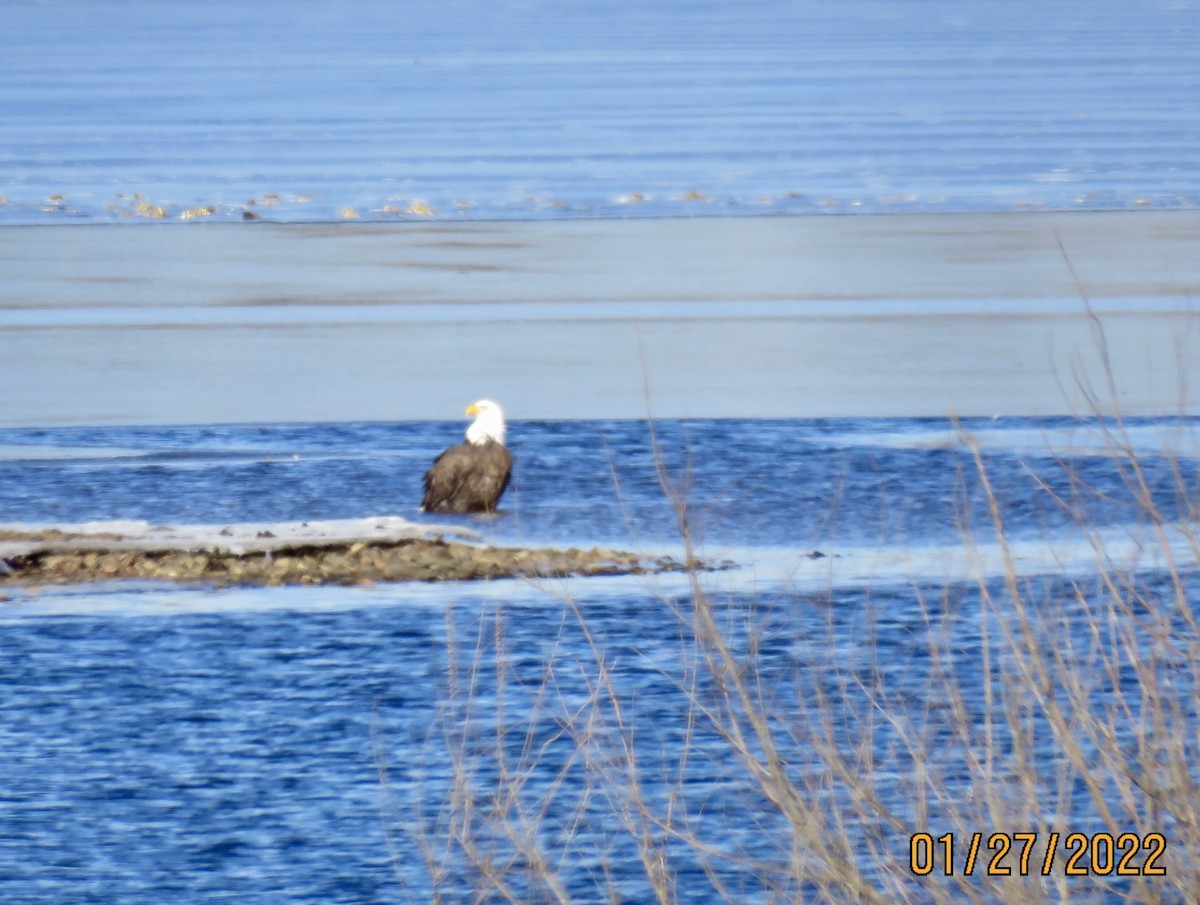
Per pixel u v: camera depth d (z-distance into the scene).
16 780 10.39
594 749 9.53
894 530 15.34
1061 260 30.08
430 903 8.67
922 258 30.61
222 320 25.95
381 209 36.88
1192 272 28.62
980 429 19.12
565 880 8.62
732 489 16.89
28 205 37.53
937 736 9.09
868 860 7.61
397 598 13.59
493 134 51.38
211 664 12.14
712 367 22.64
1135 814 6.85
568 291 28.05
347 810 9.82
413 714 11.11
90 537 14.88
